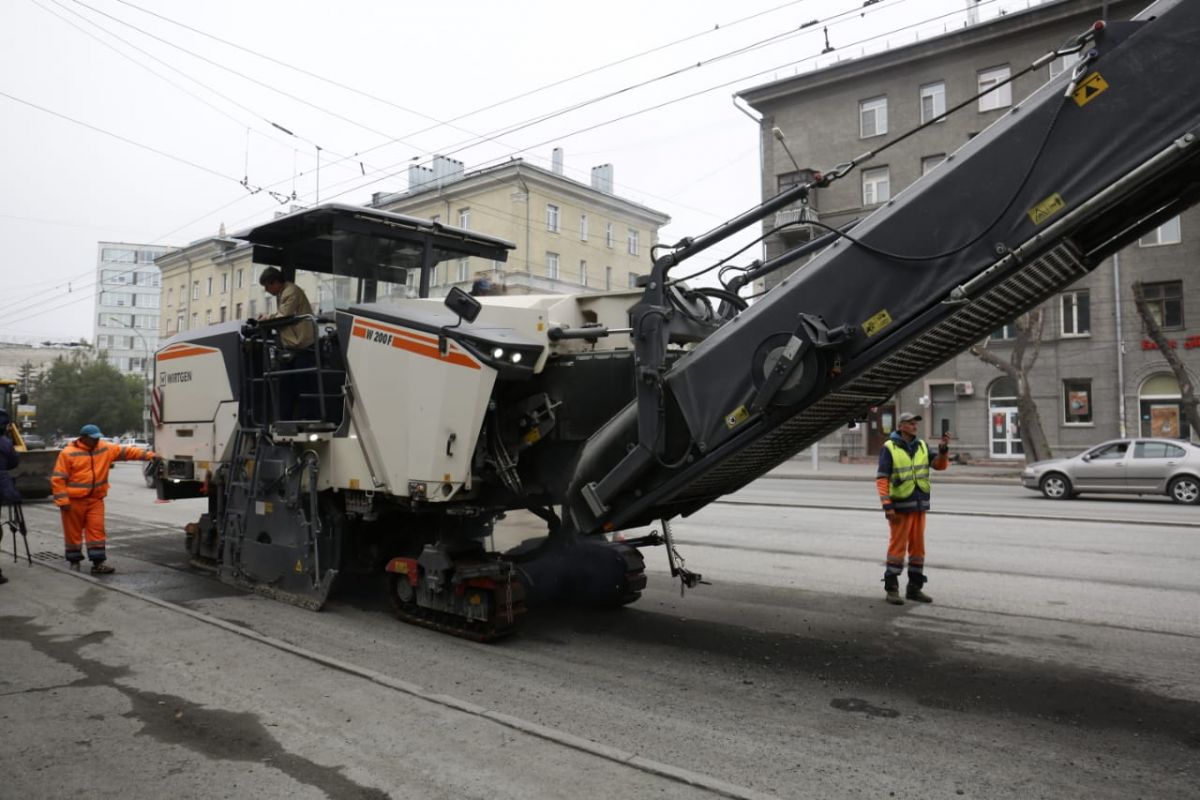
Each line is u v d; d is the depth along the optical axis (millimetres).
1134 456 16547
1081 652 5312
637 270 45688
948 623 6121
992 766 3520
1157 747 3730
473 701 4348
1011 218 3715
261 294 7461
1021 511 14258
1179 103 3334
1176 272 25547
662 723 4027
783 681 4719
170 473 8422
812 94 30188
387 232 6812
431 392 5465
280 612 6375
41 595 6922
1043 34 25891
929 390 30469
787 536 10836
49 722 3982
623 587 6441
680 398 4719
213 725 3943
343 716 4062
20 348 99375
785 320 4344
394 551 6434
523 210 38188
